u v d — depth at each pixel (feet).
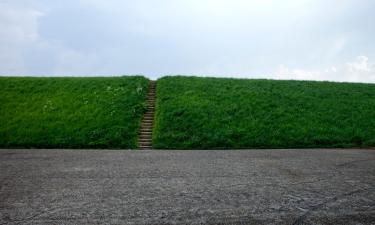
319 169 32.32
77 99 73.51
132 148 52.95
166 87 81.15
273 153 44.88
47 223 18.13
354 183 26.66
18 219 18.74
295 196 22.98
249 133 58.03
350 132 60.18
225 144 54.13
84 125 60.95
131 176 29.07
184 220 18.52
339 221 18.35
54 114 65.62
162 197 22.80
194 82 86.33
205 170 31.73
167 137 56.39
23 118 63.41
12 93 76.13
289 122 63.87
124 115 65.62
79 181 27.25
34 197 22.84
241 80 91.09
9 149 49.47
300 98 77.36
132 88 81.05
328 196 22.98
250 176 29.04
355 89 89.30
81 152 45.98
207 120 63.36
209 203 21.44
